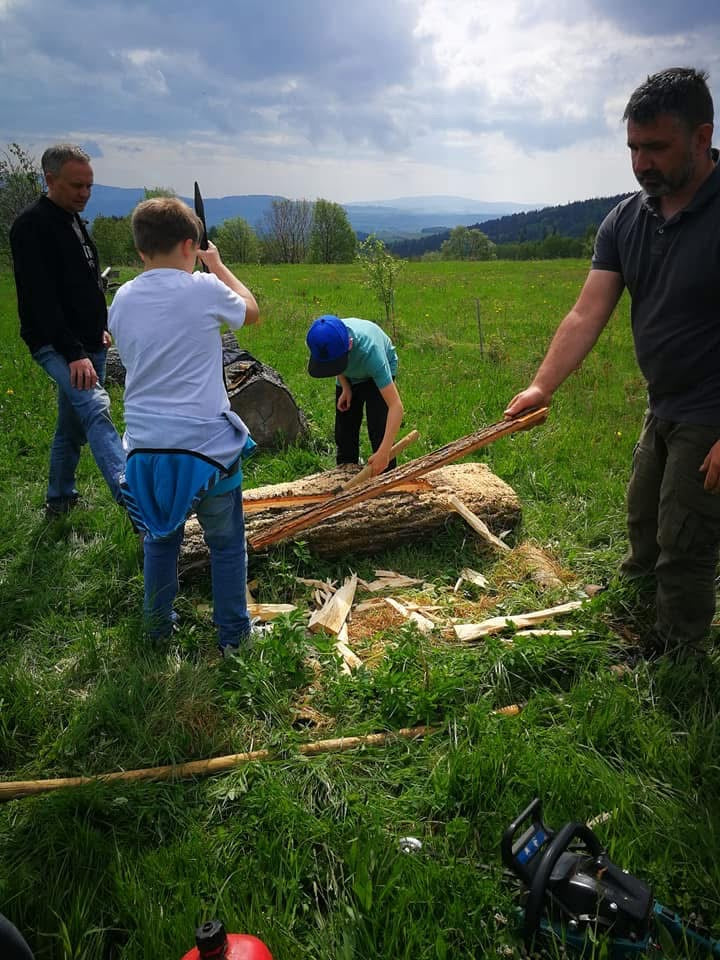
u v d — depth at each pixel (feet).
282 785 8.95
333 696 10.78
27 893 7.52
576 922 6.59
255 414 21.74
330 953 7.01
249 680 10.85
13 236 14.93
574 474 19.84
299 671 11.32
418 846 8.13
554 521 16.94
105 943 7.28
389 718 10.35
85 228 16.17
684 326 10.12
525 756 9.09
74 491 17.43
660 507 11.01
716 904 7.36
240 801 8.90
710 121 9.20
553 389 11.96
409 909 7.29
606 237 11.34
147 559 11.60
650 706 10.61
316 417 25.63
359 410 17.31
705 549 10.78
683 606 11.18
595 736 9.75
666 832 8.18
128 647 11.93
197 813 8.79
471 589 14.33
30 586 13.98
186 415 10.13
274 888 7.67
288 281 94.12
